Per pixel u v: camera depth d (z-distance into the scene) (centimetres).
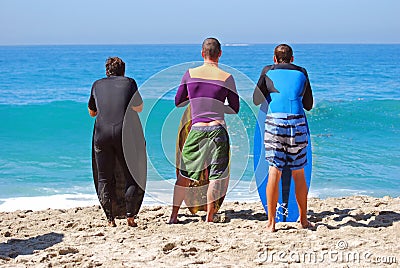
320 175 1566
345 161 1753
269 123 807
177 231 834
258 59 8531
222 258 691
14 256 734
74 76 4884
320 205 1041
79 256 708
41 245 779
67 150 2005
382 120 2595
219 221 901
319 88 4156
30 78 4672
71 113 2608
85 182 1522
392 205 1025
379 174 1588
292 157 811
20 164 1767
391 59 8812
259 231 816
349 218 894
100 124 843
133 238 797
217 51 849
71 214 1022
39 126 2434
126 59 9181
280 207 897
